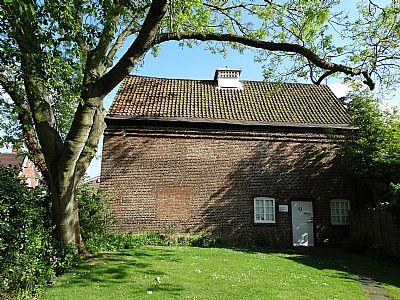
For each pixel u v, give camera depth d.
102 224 13.75
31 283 6.77
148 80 19.19
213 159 16.05
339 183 16.45
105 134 15.79
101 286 7.32
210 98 17.98
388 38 9.44
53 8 6.05
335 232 16.03
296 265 10.73
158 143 15.96
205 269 9.31
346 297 7.41
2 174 7.30
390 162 12.62
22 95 8.61
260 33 10.77
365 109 16.06
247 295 7.00
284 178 16.22
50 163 8.88
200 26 11.54
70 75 6.70
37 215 7.55
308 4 9.63
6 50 5.86
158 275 8.38
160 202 15.51
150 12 7.73
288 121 16.52
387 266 11.17
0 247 5.95
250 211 15.78
